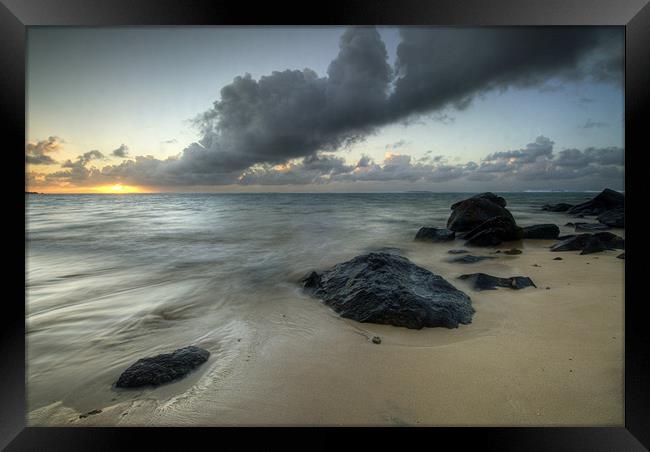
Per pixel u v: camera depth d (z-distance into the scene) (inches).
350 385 132.9
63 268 345.7
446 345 161.0
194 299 243.9
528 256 359.3
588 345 158.7
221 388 132.6
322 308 213.2
